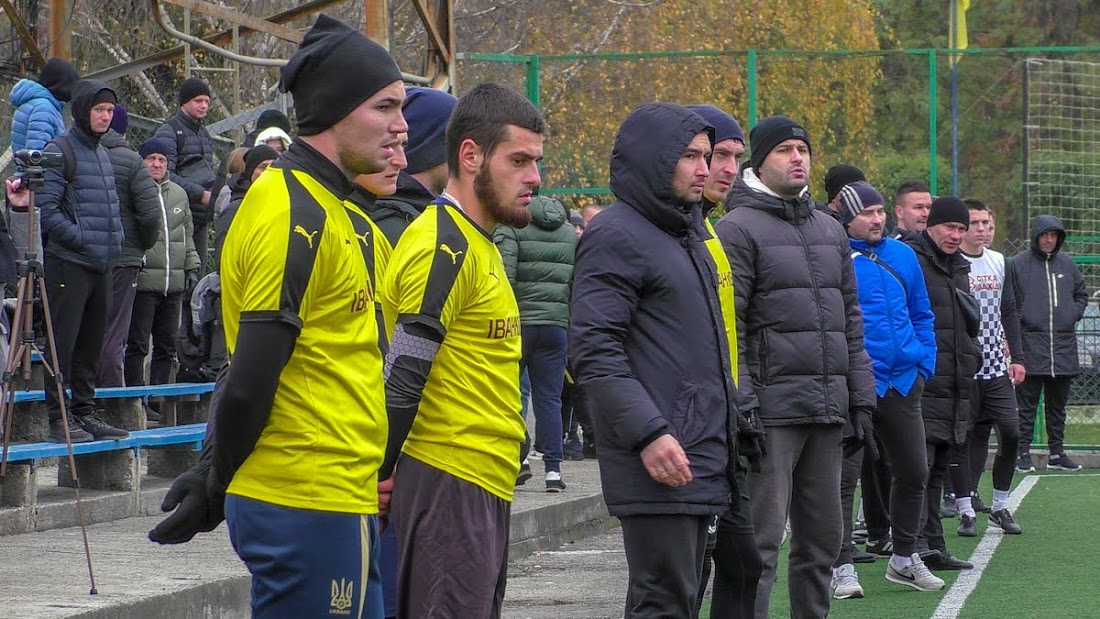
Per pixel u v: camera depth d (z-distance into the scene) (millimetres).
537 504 11969
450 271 5039
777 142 7410
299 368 4117
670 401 5867
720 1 30641
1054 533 12938
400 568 5184
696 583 5910
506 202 5203
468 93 5266
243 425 4000
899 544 10164
